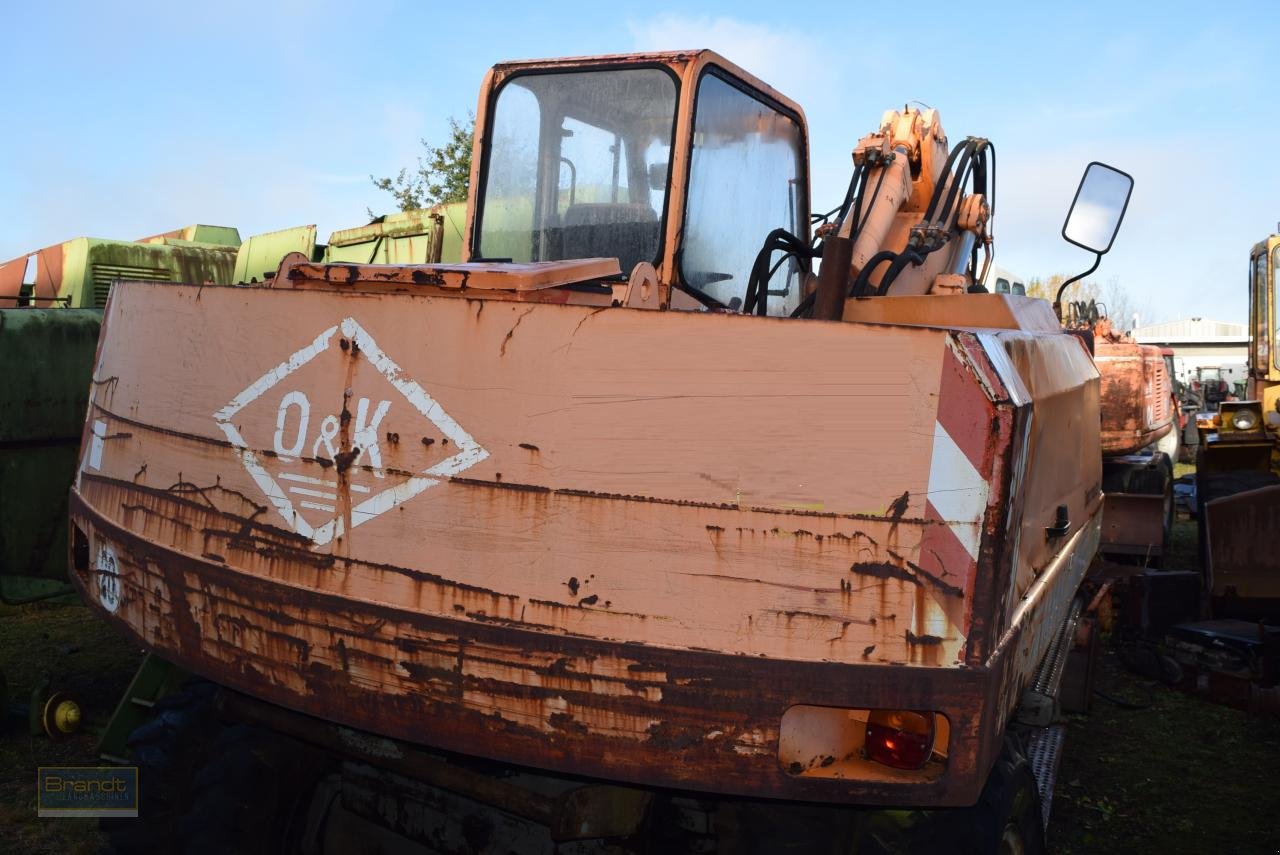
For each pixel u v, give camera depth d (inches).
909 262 167.5
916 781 82.2
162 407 111.5
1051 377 123.3
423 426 90.4
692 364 83.4
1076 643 225.6
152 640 110.7
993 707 82.4
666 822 104.4
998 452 80.4
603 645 83.4
